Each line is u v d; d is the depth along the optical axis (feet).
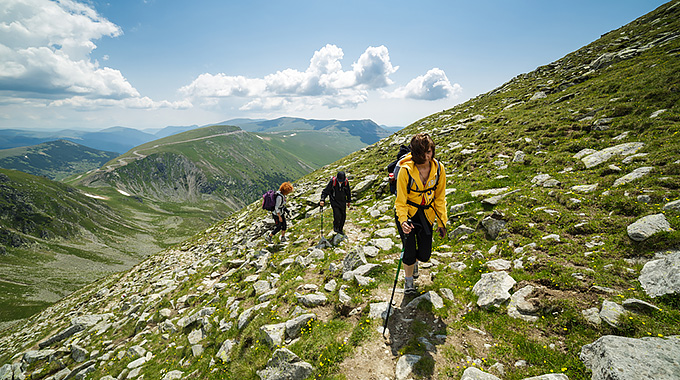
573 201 28.09
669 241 18.11
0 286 512.22
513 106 95.25
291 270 34.09
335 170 112.16
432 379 15.06
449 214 36.52
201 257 79.10
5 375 47.98
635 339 12.45
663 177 25.54
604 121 46.34
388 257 29.96
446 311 19.61
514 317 17.38
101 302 78.07
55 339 56.03
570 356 13.98
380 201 55.72
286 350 19.72
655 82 50.70
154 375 30.58
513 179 41.37
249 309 28.94
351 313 22.27
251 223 85.87
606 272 18.28
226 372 23.30
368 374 16.69
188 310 42.24
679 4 103.14
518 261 22.43
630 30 118.11
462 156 61.00
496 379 13.70
